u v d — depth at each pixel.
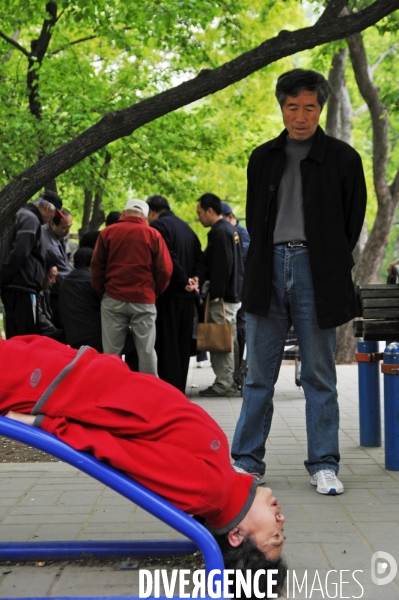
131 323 7.92
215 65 14.25
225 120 16.42
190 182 15.98
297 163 4.93
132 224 7.81
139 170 15.16
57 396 3.08
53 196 8.90
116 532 4.04
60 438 3.01
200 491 2.99
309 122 4.82
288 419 7.61
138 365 8.19
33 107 12.77
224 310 9.01
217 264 8.81
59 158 5.69
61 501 4.66
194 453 3.04
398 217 37.53
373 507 4.45
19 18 11.72
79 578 3.40
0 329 13.80
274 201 4.93
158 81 15.05
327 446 4.91
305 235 4.87
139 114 5.71
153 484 3.02
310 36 5.63
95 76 13.98
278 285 4.93
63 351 3.30
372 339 5.39
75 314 8.07
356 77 14.62
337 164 4.87
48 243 9.10
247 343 5.05
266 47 5.66
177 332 8.52
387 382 5.36
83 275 8.17
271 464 5.61
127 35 13.25
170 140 14.48
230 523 3.06
